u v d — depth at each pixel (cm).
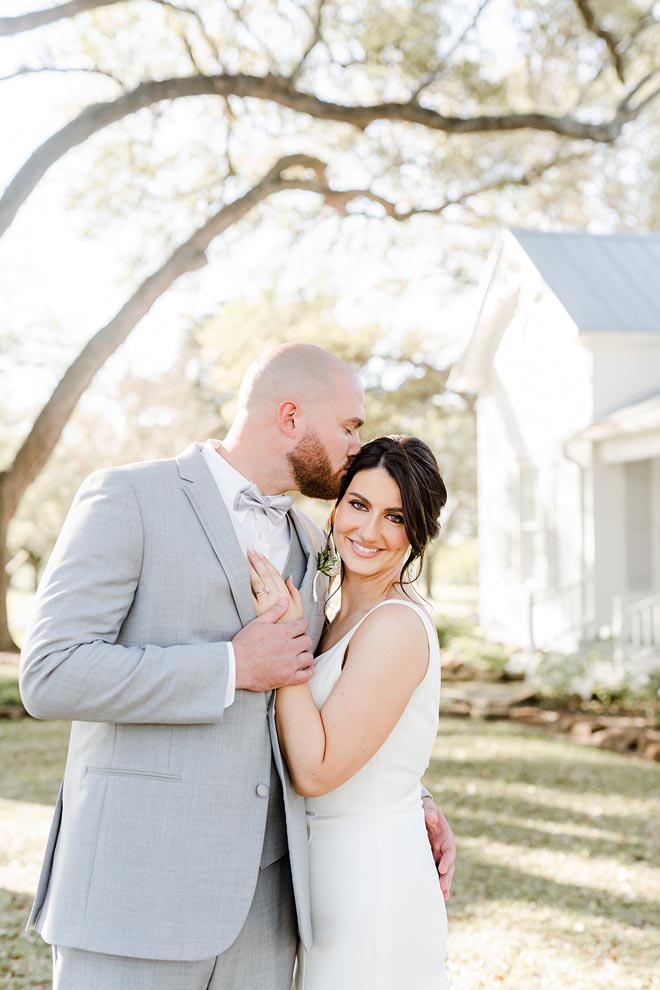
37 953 416
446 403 2344
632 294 1365
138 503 228
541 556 1486
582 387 1322
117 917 213
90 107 1162
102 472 233
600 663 1130
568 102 1527
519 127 1335
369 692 238
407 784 254
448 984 255
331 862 246
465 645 1520
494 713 1099
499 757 858
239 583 233
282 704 233
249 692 228
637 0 1266
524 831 618
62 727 1019
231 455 250
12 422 3141
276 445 246
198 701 216
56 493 3272
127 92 1195
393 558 260
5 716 1087
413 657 244
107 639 219
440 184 1638
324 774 232
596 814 661
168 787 220
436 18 1262
